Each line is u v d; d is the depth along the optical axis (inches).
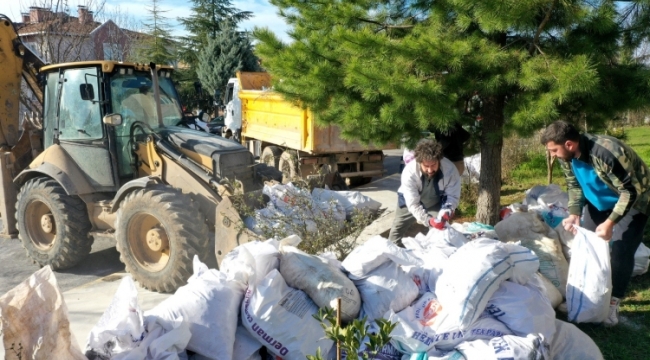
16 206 248.2
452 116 162.7
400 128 187.2
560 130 140.6
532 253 130.3
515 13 150.1
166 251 206.8
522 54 164.1
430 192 172.1
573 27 169.6
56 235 236.8
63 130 241.3
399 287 126.0
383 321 86.9
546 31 172.2
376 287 126.1
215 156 215.9
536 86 155.1
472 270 118.9
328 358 119.0
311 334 118.4
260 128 461.1
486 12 153.5
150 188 207.6
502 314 120.4
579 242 144.6
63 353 95.1
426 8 193.2
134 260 208.8
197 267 135.0
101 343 104.1
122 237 209.8
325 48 189.9
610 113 181.0
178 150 227.3
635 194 135.3
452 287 119.1
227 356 113.4
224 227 186.4
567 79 148.2
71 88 237.6
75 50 561.6
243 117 496.4
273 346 117.3
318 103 198.5
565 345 125.7
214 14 1305.4
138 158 235.8
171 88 264.2
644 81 161.3
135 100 240.7
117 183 234.1
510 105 177.3
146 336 107.3
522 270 126.5
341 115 196.7
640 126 797.9
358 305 124.6
